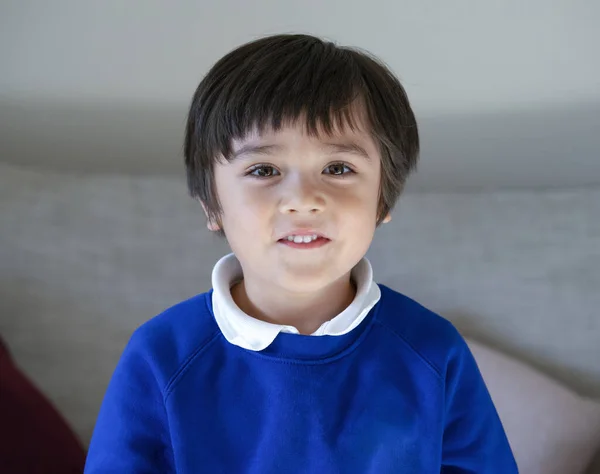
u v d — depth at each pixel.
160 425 0.71
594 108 1.21
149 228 1.10
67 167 1.29
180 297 1.08
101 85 1.23
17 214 1.07
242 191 0.64
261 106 0.63
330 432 0.67
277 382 0.67
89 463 0.71
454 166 1.28
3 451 0.85
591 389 1.08
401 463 0.69
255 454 0.67
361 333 0.72
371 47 1.19
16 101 1.23
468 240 1.11
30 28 1.19
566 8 1.16
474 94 1.22
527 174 1.28
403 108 0.73
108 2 1.17
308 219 0.62
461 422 0.76
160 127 1.25
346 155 0.64
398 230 1.12
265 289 0.70
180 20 1.18
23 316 1.05
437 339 0.75
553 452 0.98
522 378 1.03
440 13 1.17
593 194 1.12
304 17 1.17
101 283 1.07
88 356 1.06
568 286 1.09
